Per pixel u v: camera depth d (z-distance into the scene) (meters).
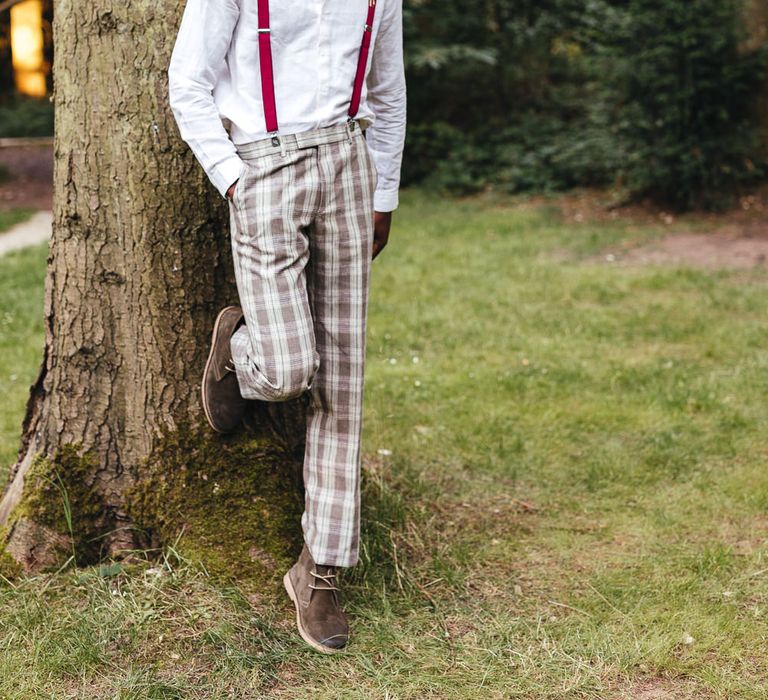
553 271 7.09
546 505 3.21
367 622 2.39
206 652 2.20
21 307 5.96
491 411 4.14
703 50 9.21
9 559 2.52
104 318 2.54
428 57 12.16
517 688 2.14
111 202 2.47
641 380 4.52
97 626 2.25
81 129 2.44
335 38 2.05
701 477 3.41
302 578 2.35
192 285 2.52
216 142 2.03
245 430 2.62
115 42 2.39
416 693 2.12
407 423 3.98
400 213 10.28
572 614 2.47
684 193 9.70
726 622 2.42
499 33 13.64
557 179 11.39
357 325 2.24
